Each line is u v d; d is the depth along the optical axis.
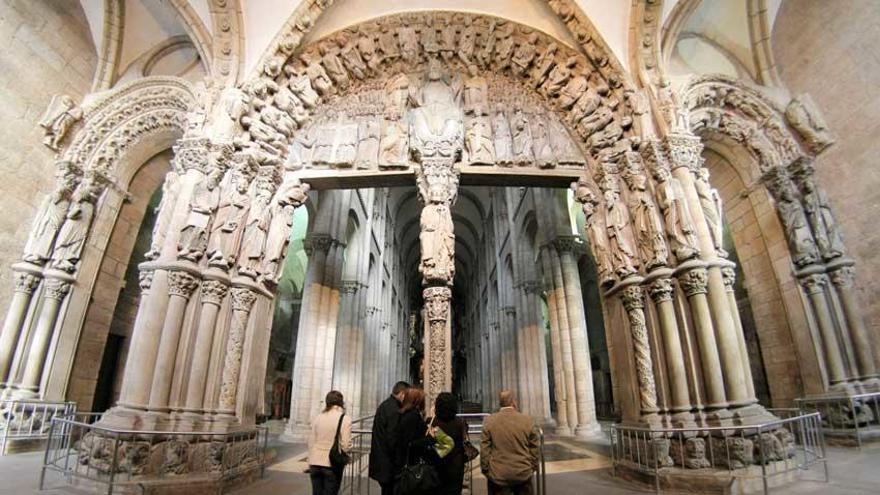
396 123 10.55
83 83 10.53
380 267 24.48
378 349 22.83
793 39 10.67
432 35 11.05
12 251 9.32
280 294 25.20
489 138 10.46
